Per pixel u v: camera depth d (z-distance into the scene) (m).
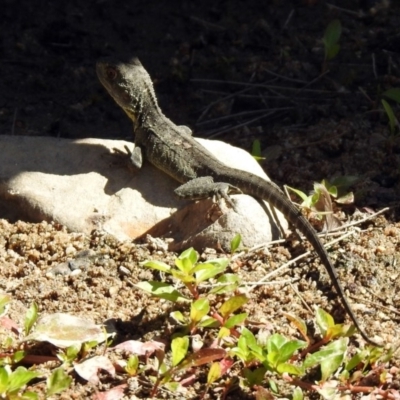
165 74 15.00
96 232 10.49
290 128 13.52
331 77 14.70
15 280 10.00
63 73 14.91
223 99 14.45
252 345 8.14
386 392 8.20
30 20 15.88
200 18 16.23
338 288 9.02
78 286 9.78
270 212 10.53
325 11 16.28
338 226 10.82
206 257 10.03
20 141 11.51
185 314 9.21
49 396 7.97
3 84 14.61
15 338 8.80
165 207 10.77
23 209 10.88
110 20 16.05
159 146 11.12
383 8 16.20
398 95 12.61
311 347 8.73
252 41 15.65
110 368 8.41
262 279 9.74
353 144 12.81
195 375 8.45
